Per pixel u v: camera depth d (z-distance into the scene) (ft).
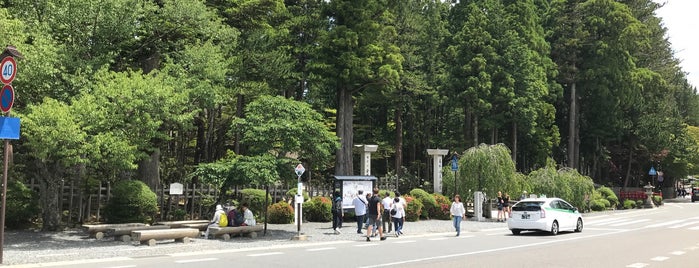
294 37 117.39
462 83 134.92
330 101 146.41
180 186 75.36
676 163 205.36
